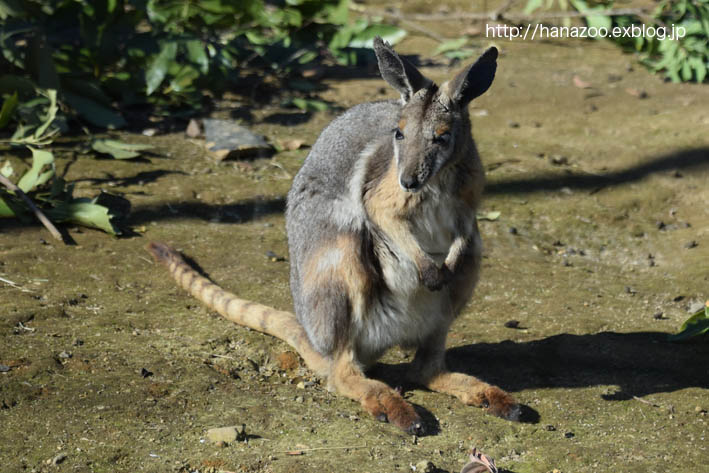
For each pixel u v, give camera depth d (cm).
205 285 664
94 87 1000
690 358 622
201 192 872
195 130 1016
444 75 1214
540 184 938
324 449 473
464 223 566
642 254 826
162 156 948
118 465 443
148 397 512
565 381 586
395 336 569
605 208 896
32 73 975
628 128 1077
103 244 746
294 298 606
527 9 1384
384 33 1266
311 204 584
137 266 715
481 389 547
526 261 802
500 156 1002
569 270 789
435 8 1553
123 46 1083
